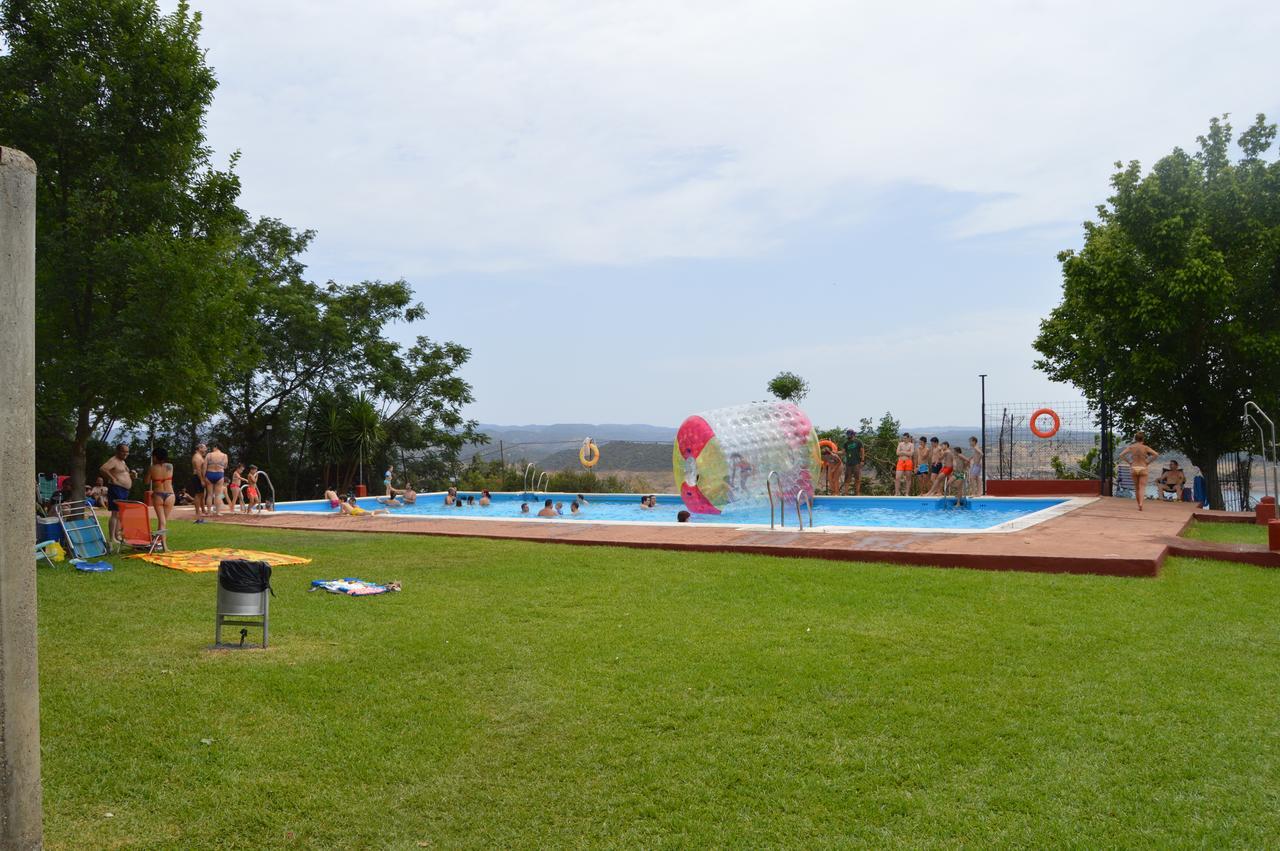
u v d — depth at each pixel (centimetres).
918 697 607
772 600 923
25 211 312
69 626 825
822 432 3088
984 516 2094
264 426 3500
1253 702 592
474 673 671
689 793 468
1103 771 488
